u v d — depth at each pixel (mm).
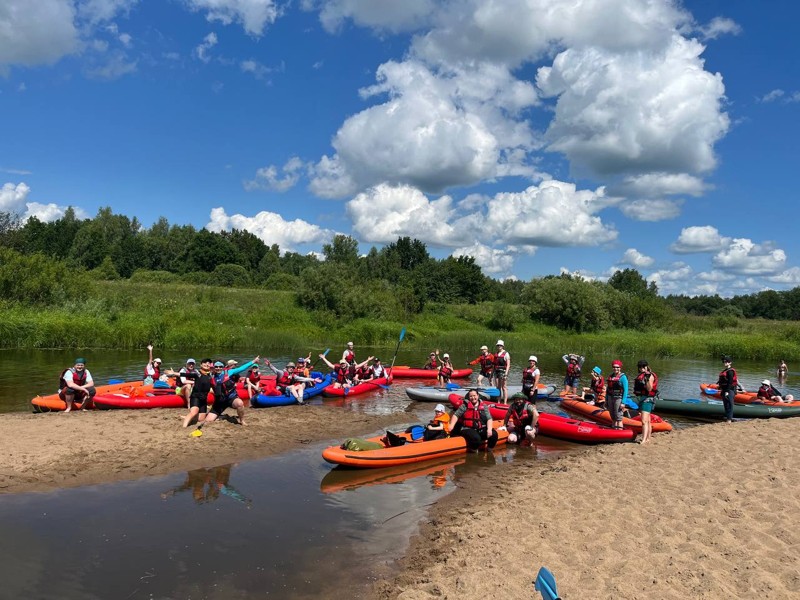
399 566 5871
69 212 94125
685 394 19875
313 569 5797
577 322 48500
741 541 5703
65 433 10133
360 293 40312
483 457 10414
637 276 79000
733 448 9461
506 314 46875
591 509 6992
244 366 12805
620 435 11336
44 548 6105
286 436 11070
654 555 5516
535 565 5480
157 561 5895
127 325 25594
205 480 8445
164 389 13781
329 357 27203
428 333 38844
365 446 9648
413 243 87750
